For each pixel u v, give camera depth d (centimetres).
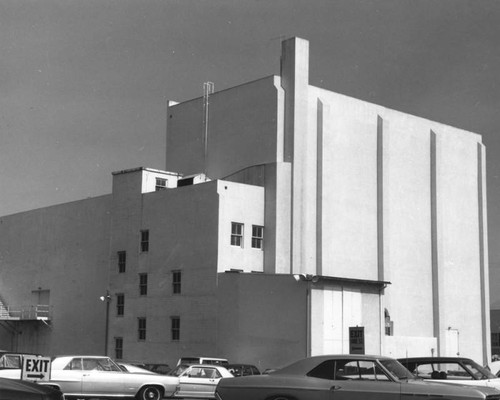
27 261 6256
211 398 3033
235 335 4416
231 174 5250
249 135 5219
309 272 5081
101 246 5547
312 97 5256
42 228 6166
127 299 5097
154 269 4953
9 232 6519
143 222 5091
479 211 6444
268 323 4288
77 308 5659
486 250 6381
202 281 4641
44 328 5916
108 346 5159
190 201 4806
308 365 1723
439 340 5859
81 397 2503
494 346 7544
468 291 6234
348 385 1664
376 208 5588
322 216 5138
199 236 4716
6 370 2358
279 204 4919
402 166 5853
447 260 6103
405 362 2133
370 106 5656
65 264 5853
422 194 5984
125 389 2531
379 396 1639
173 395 2622
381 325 4447
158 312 4872
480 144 6519
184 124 5716
